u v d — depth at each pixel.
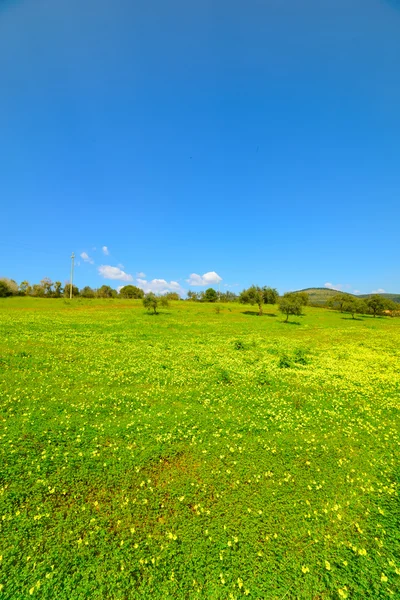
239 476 8.54
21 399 13.42
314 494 7.93
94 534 6.34
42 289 115.19
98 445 9.84
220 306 93.19
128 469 8.64
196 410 13.23
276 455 9.78
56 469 8.43
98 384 16.06
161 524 6.71
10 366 18.19
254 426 11.89
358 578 5.70
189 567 5.74
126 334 36.78
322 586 5.52
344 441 11.04
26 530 6.36
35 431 10.51
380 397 16.41
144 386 16.22
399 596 5.34
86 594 5.18
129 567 5.69
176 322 53.72
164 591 5.28
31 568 5.59
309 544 6.37
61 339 29.47
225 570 5.70
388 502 7.79
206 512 7.08
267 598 5.26
